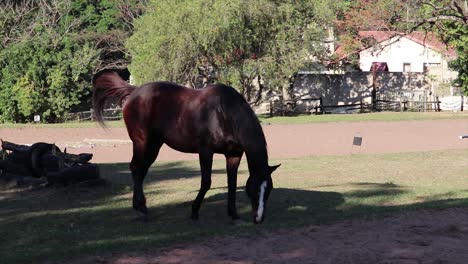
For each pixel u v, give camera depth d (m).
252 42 42.69
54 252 8.45
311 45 43.62
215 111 10.12
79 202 12.59
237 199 12.70
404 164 19.89
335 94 52.72
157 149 11.07
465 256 8.39
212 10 40.28
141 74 41.97
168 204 12.38
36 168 14.23
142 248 8.68
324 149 26.06
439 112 48.28
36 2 52.69
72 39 49.78
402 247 8.83
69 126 36.25
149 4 46.34
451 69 50.94
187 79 42.56
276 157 22.97
